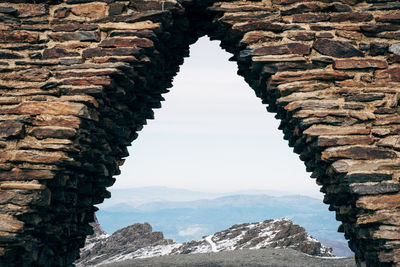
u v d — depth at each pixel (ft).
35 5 31.24
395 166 26.61
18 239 25.23
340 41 29.89
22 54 30.35
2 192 25.79
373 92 28.86
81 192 32.96
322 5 30.68
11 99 28.32
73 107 27.73
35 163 26.71
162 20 30.76
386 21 30.50
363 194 26.04
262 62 29.66
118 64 29.19
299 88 28.94
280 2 30.83
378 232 25.31
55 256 31.76
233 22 30.71
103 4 30.94
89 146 29.84
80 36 30.35
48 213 28.66
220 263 53.36
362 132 27.61
